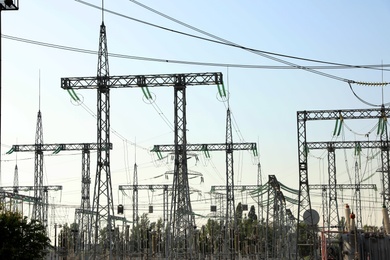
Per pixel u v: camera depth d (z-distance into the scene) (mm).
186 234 65062
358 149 85750
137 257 121688
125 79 61562
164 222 105062
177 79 62438
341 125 67438
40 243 49406
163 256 113438
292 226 108938
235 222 93750
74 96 62062
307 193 66812
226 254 93250
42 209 91438
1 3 36531
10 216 48188
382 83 47312
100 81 61375
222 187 102188
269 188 79688
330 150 88125
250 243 139750
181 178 65375
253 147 87438
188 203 64188
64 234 121188
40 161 89625
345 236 57344
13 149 89000
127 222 124062
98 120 61344
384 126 67688
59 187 97438
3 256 46344
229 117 88438
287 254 90812
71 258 96188
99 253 70375
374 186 106188
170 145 87875
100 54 61844
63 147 90312
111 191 60938
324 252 58812
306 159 67250
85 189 92438
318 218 59531
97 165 60812
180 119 63719
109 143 61094
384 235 57281
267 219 83250
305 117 67562
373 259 56281
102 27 62125
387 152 79062
